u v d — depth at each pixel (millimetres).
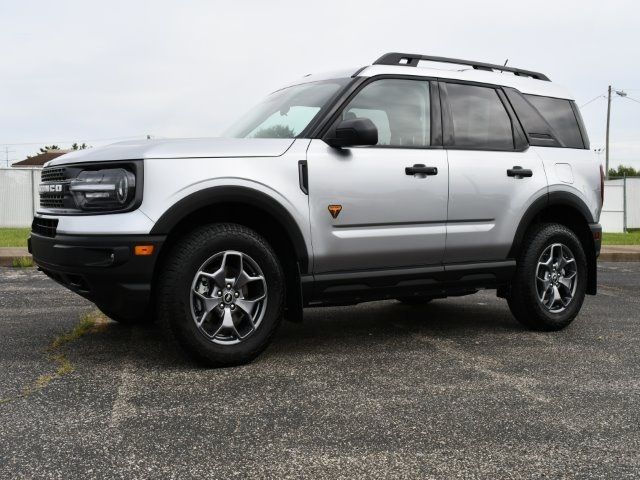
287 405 3355
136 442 2834
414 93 4824
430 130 4820
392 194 4527
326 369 4062
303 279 4273
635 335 5254
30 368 3977
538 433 3020
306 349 4609
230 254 4008
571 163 5566
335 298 4445
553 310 5395
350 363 4223
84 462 2621
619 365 4273
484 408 3357
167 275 3857
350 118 4469
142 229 3756
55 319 5516
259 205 4051
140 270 3762
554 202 5359
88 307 6102
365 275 4492
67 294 6883
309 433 2973
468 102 5082
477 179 4926
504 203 5074
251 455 2717
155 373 3908
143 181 3795
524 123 5379
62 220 3982
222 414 3207
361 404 3391
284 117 4652
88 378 3779
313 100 4609
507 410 3332
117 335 4891
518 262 5250
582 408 3383
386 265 4602
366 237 4453
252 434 2949
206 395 3502
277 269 4160
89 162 3959
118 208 3812
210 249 3930
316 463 2646
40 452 2713
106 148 4074
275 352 4508
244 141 4160
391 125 4656
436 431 3023
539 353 4582
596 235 5648
